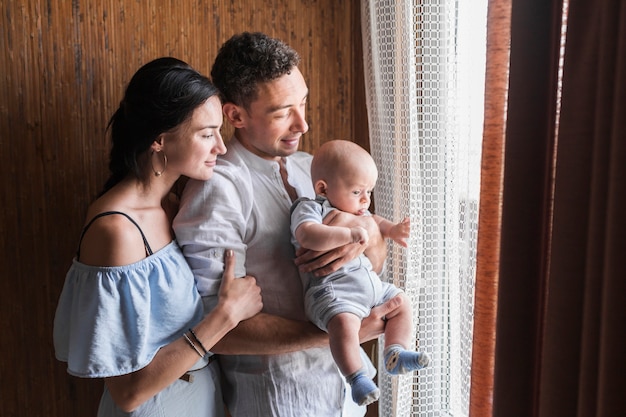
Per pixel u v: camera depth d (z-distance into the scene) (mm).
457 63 1261
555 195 898
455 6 1267
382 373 1561
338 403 1358
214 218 1254
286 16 1664
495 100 1025
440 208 1361
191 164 1226
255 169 1359
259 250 1319
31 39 1405
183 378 1276
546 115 940
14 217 1438
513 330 969
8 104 1398
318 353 1335
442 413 1428
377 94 1466
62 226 1488
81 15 1447
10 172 1421
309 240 1223
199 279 1265
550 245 939
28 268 1466
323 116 1739
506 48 1009
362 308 1251
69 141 1472
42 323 1494
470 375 1212
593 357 854
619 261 801
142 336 1163
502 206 975
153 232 1239
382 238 1340
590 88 861
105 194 1247
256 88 1274
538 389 993
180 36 1558
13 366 1476
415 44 1330
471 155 1225
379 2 1426
